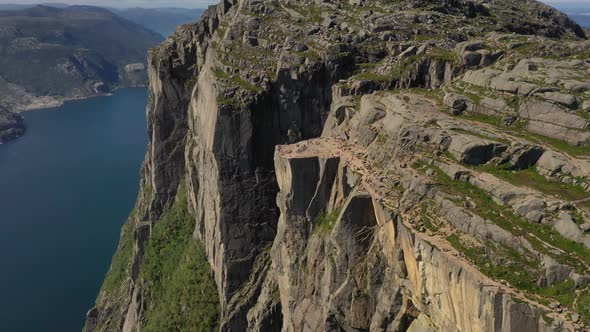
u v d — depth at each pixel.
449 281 40.06
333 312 54.47
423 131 53.03
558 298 35.25
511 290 36.38
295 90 81.38
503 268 37.97
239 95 80.12
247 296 81.44
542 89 51.59
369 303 52.16
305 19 95.19
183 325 91.12
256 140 80.75
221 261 83.50
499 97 54.78
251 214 81.94
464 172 47.22
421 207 46.72
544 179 44.72
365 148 59.84
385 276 50.47
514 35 76.12
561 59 60.84
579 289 34.97
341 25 90.50
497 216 41.84
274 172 81.75
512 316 35.28
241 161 80.19
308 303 60.72
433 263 41.62
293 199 61.91
